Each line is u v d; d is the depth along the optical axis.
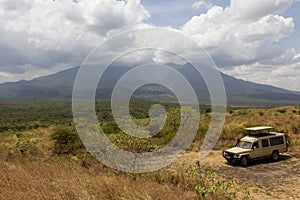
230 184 9.05
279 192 11.06
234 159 15.77
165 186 8.52
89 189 7.83
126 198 7.50
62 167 11.45
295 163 16.02
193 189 9.22
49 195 7.18
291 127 25.88
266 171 14.52
